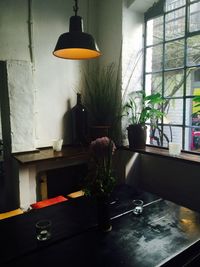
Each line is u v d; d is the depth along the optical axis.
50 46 2.84
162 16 2.92
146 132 2.89
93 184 1.33
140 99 3.13
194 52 2.65
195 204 2.63
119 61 2.97
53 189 2.96
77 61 3.08
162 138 3.02
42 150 2.78
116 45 2.99
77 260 1.13
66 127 3.06
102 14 3.17
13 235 1.36
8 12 2.52
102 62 3.24
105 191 1.33
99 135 2.82
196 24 2.65
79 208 1.71
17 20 2.58
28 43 2.67
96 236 1.33
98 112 2.97
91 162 1.37
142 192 1.99
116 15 2.95
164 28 2.91
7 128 2.64
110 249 1.21
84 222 1.50
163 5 2.87
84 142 2.96
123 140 3.04
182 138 2.83
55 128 2.97
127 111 3.04
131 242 1.26
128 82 3.02
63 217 1.57
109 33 3.09
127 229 1.40
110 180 1.34
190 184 2.66
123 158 3.09
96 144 1.33
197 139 2.72
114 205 1.73
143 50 3.13
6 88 2.50
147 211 1.63
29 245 1.26
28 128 2.60
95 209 1.69
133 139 2.83
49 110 2.90
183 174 2.72
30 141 2.62
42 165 2.79
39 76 2.78
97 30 3.28
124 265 1.09
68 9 2.95
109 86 3.09
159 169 2.98
